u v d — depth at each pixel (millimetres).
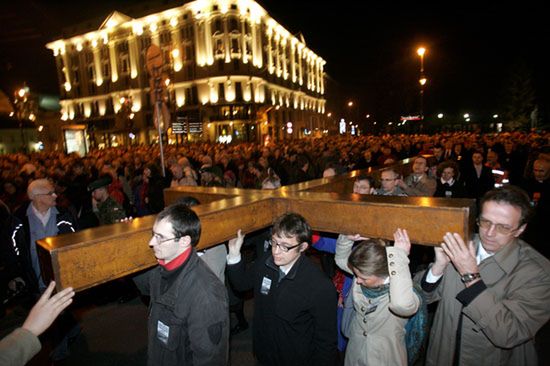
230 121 46812
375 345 1947
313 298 2031
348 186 3531
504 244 1650
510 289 1667
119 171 10398
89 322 4102
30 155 21266
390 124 39656
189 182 5988
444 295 1905
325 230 2006
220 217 1912
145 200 7293
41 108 64750
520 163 8016
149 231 1691
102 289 4770
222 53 46906
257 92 50250
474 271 1574
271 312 2143
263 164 9359
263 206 2195
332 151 11555
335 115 94312
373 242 1959
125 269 1584
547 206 4391
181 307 1713
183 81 49062
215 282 1811
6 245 3475
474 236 1890
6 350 1324
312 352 2115
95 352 3490
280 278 2148
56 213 3629
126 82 53875
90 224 4406
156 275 1879
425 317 2023
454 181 4836
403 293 1738
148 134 52250
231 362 3256
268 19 53688
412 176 5000
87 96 58250
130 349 3529
